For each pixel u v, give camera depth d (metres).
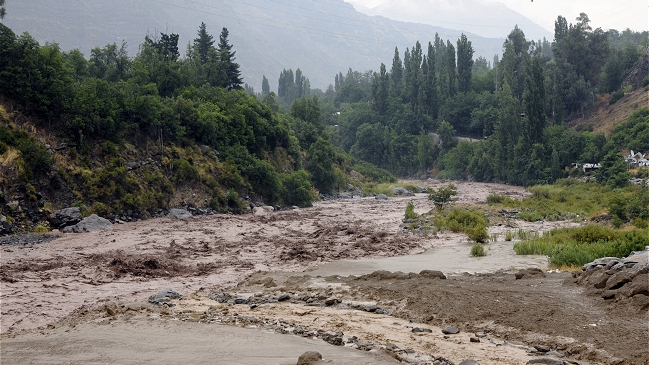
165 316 15.17
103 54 77.69
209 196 54.41
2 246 30.84
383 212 56.66
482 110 143.00
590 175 85.75
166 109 56.00
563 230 31.38
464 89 155.38
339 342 11.57
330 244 33.06
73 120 45.41
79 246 31.59
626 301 12.74
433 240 33.44
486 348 11.17
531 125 103.00
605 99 127.75
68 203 41.72
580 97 128.75
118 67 72.31
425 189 98.56
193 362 10.53
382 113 159.62
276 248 31.98
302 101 110.94
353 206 65.94
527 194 78.69
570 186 79.12
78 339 12.91
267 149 73.56
